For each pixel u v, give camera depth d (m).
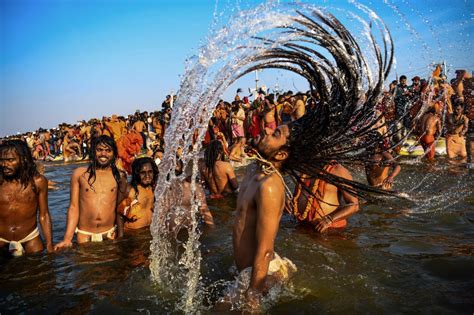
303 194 4.23
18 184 3.87
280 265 2.80
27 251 3.99
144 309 2.63
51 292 2.96
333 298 2.64
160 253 3.67
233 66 2.68
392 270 3.10
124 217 4.46
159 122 14.60
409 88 8.93
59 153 22.11
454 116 9.38
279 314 2.46
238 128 12.71
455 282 2.88
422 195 5.78
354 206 4.08
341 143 2.84
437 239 3.87
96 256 3.75
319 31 2.55
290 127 2.69
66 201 7.02
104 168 4.36
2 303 2.81
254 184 2.62
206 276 3.09
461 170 7.80
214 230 4.40
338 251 3.53
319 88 2.58
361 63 2.64
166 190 4.45
